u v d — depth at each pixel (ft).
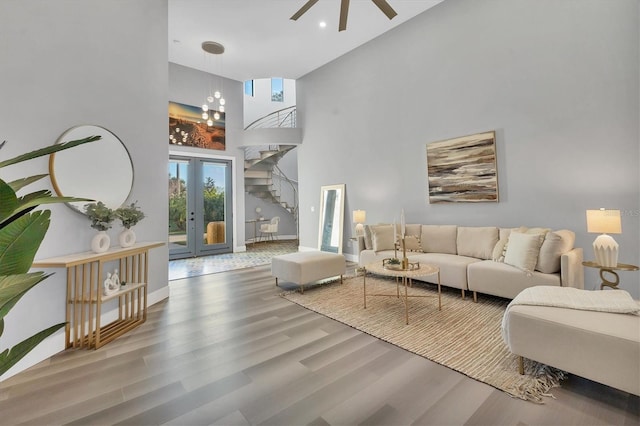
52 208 8.21
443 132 15.83
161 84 13.20
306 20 17.29
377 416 5.47
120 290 9.32
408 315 10.44
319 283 15.02
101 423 5.35
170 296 13.12
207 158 24.61
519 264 10.64
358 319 10.16
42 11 8.07
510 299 11.70
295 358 7.60
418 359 7.47
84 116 9.29
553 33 12.17
